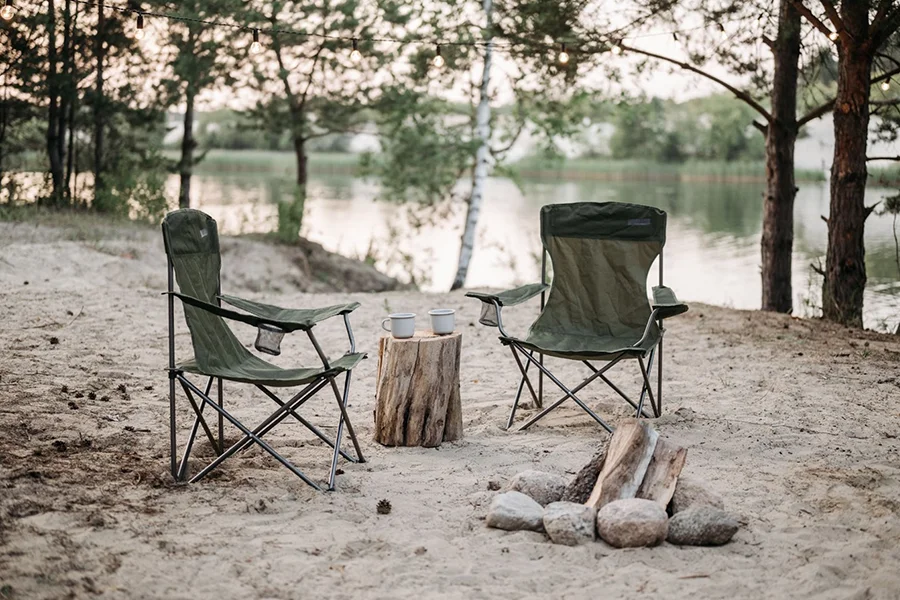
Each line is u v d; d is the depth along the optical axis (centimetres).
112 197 1306
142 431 409
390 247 1571
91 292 760
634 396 507
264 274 1309
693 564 280
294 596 252
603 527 293
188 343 604
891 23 733
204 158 1465
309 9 1343
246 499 325
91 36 1308
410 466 376
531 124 1354
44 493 313
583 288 476
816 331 701
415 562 277
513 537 298
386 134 1459
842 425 442
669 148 4781
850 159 777
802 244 1766
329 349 623
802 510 327
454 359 410
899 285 1132
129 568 262
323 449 397
